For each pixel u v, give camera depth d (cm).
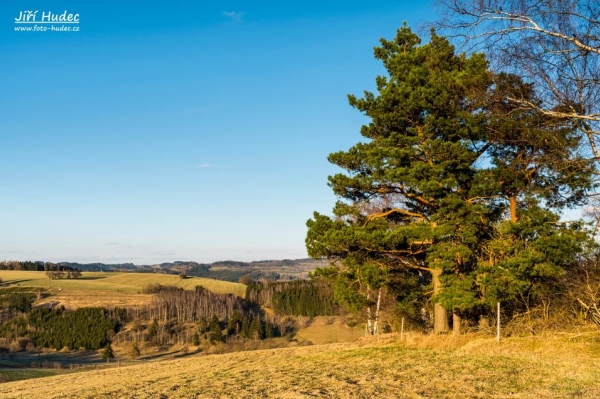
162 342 9681
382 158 1914
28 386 2436
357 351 1992
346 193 2114
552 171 1544
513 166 1712
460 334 1981
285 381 1380
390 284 2275
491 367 1304
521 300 1936
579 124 1055
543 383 1065
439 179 1822
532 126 1222
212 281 14975
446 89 1778
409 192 2034
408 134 2023
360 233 1878
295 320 10331
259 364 1995
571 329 1719
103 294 12725
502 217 1948
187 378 1738
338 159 2055
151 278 15088
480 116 1494
